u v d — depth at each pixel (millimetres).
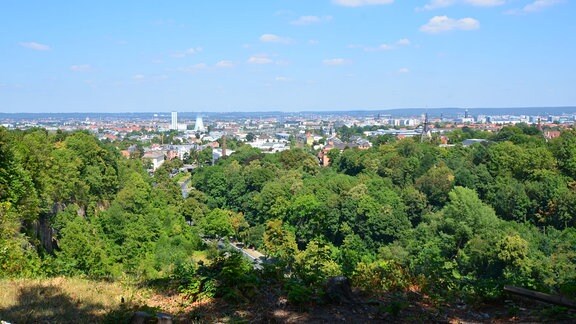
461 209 44062
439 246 41531
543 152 62000
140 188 58125
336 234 54812
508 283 9383
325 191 65562
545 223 49531
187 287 9453
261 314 7922
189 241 51375
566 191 48906
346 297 8586
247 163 101125
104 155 60562
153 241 47312
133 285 10383
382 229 50250
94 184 53094
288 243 13477
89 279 11164
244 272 9422
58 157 45438
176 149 179500
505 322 8016
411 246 43469
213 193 84125
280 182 75375
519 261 32469
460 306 8922
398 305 8078
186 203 74188
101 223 43469
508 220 51875
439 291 9703
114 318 7582
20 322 7410
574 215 47469
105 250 37406
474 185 60188
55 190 39719
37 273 12406
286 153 100312
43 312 7957
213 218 63500
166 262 38719
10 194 26297
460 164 69562
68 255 30188
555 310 8117
